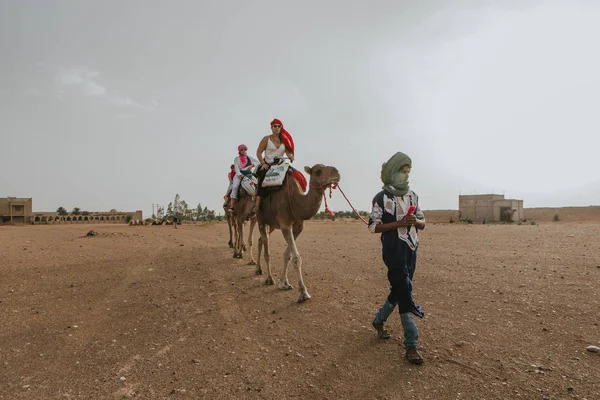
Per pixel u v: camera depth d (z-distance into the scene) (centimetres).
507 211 5291
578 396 322
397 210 429
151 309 629
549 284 688
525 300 595
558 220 5169
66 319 583
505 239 1572
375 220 430
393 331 491
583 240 1397
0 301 692
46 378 387
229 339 486
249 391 354
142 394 353
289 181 704
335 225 3722
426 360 404
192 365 412
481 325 498
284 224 712
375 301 634
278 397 343
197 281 842
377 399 333
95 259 1216
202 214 10219
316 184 639
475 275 795
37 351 457
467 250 1214
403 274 414
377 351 432
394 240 422
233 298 687
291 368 399
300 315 575
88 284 832
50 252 1434
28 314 610
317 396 343
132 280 868
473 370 376
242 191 1114
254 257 1216
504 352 413
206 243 1752
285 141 782
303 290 651
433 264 952
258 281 830
